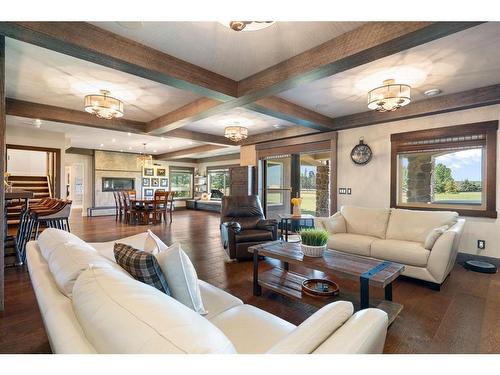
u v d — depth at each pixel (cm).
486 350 177
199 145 871
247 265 372
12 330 200
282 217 495
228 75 302
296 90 351
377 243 330
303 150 569
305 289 227
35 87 342
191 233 611
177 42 236
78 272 109
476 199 375
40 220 438
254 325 135
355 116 463
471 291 277
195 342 63
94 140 745
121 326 69
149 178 1081
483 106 356
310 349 76
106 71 294
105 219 841
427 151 408
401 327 206
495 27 205
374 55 220
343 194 502
